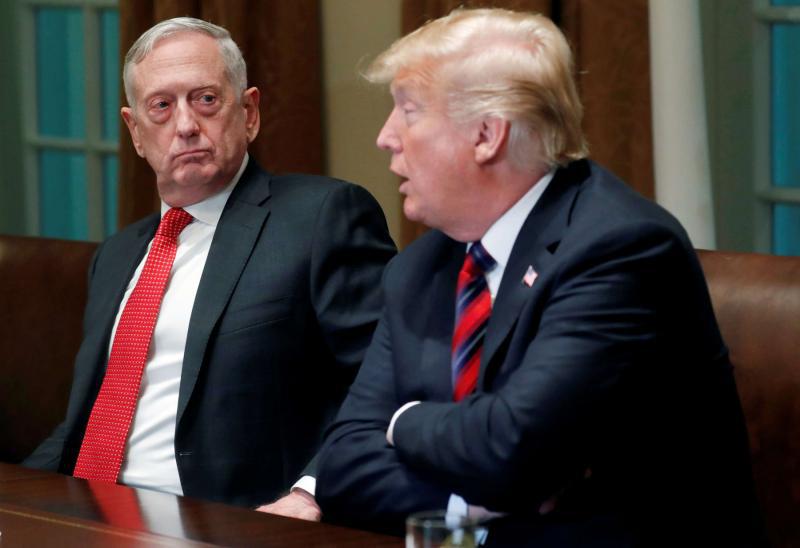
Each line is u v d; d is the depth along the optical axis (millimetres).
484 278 2492
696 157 3670
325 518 2492
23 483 2496
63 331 4055
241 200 3328
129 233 3555
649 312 2271
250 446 3170
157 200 4602
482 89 2361
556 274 2305
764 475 2859
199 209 3338
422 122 2416
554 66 2377
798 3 4059
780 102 4152
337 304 3219
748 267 2932
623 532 2205
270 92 4371
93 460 3252
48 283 4094
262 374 3186
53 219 5926
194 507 2277
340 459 2471
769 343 2848
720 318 2920
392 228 4438
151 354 3283
